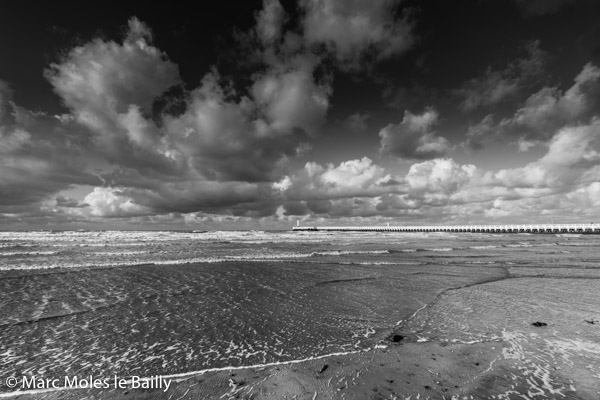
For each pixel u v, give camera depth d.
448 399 5.02
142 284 13.73
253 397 5.06
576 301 11.55
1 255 23.39
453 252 32.16
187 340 7.66
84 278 14.77
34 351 6.96
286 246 38.88
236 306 10.62
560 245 46.38
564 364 6.34
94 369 6.13
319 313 9.95
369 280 15.42
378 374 5.87
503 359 6.57
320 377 5.75
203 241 46.00
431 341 7.62
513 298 11.96
